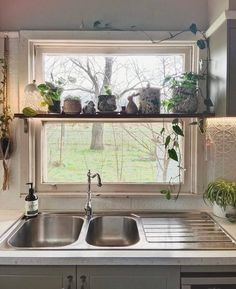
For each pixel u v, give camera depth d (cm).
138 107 186
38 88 186
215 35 180
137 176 206
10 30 197
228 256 135
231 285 138
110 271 138
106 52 204
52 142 207
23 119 196
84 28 198
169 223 180
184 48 204
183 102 182
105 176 207
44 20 198
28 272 138
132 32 196
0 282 139
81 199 203
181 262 134
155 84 206
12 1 198
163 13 199
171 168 206
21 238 175
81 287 138
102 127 206
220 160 199
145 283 138
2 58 198
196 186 201
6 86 198
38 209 200
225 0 166
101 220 192
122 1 198
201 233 163
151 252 139
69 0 198
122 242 190
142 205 204
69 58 206
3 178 200
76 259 135
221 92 169
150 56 206
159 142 206
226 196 182
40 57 204
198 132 199
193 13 200
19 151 199
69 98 185
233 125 196
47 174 207
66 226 192
